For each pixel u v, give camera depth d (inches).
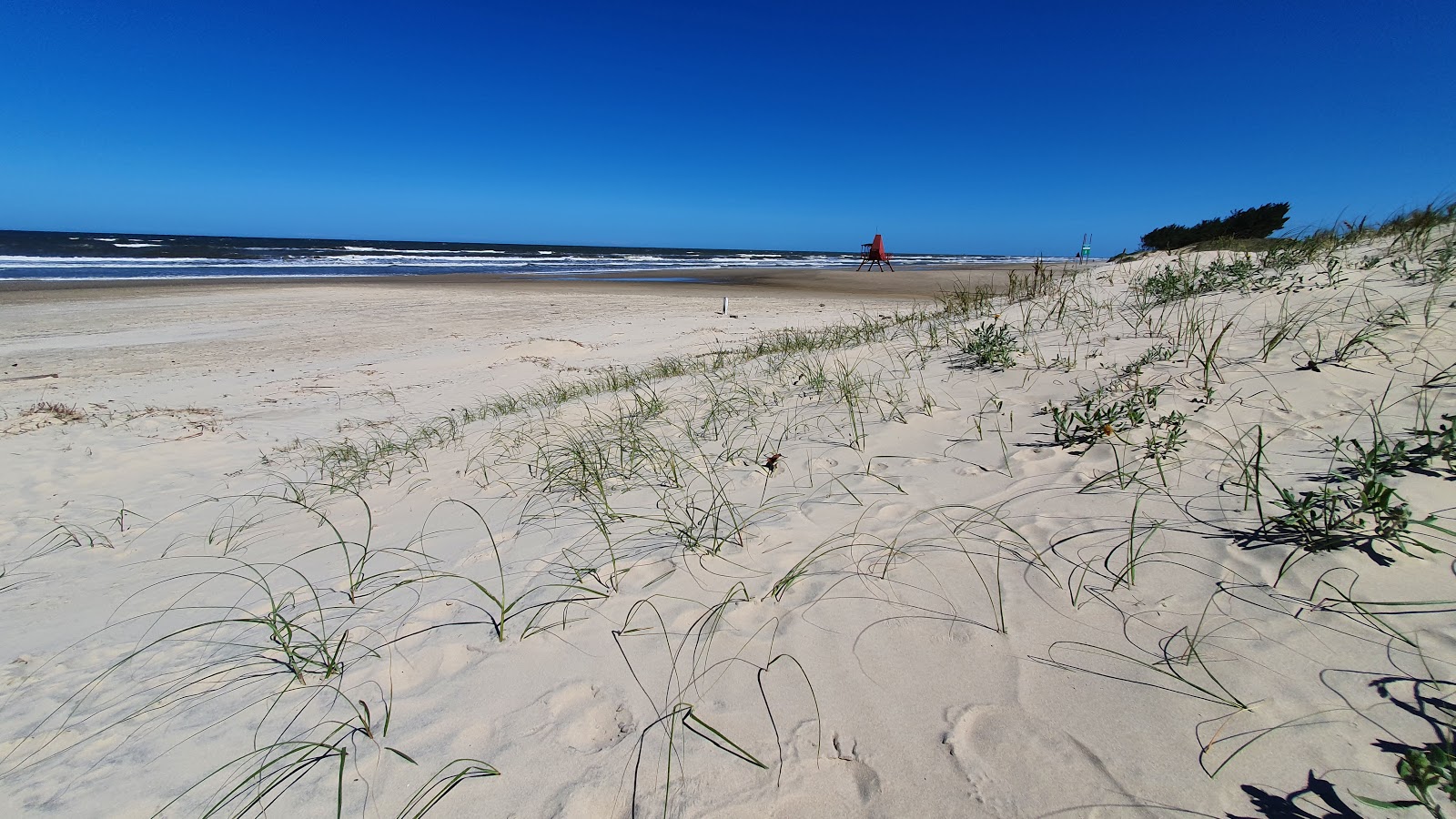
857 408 165.9
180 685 85.0
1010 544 90.3
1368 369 125.4
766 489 122.9
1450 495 82.0
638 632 80.9
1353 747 54.5
